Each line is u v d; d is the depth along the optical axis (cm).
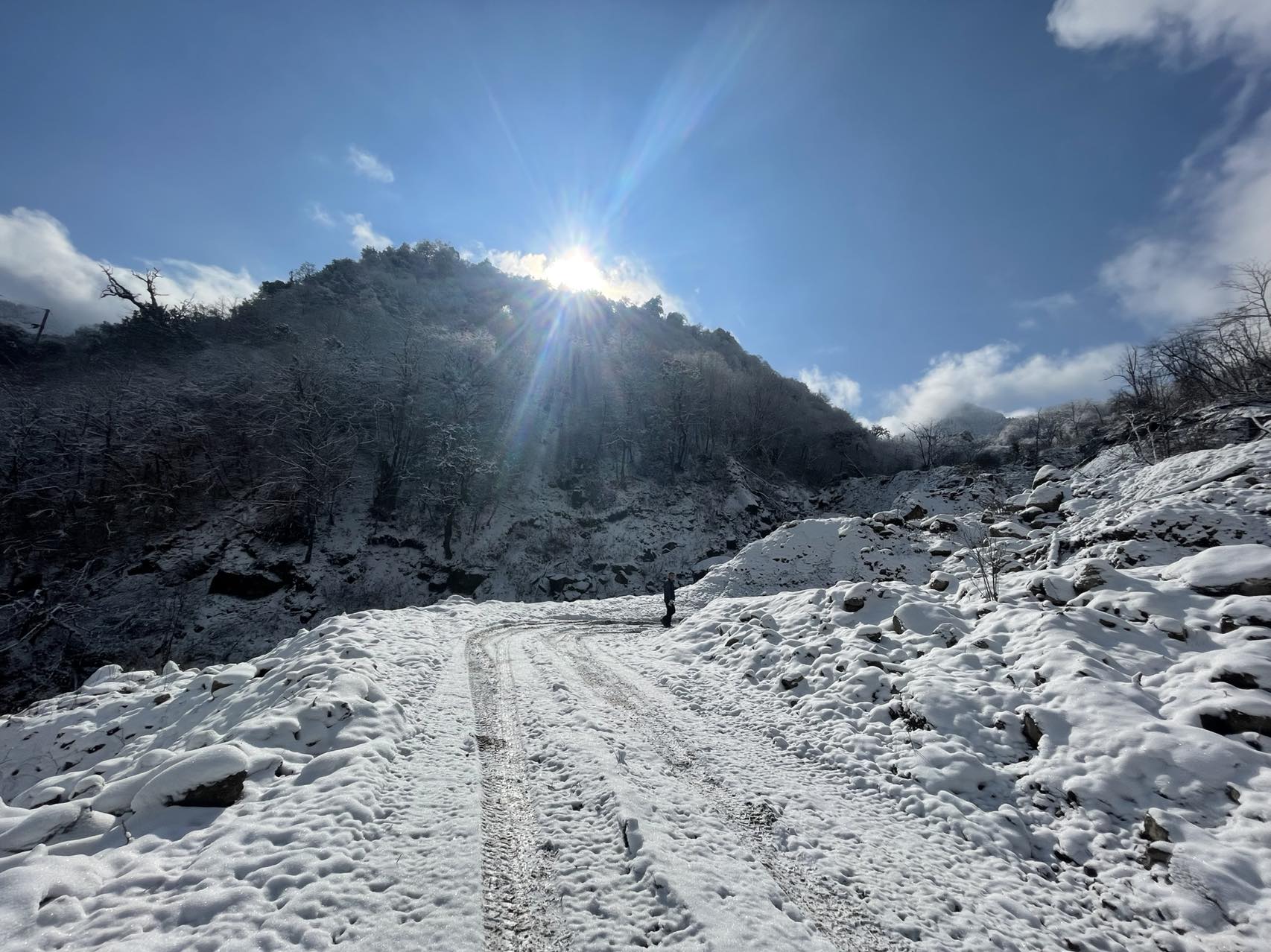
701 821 519
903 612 988
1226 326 2394
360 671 807
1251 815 462
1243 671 591
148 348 5194
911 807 577
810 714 800
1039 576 936
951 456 7438
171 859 409
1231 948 377
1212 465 1438
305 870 396
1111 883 452
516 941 358
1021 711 658
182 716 945
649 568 4438
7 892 344
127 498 3450
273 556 3459
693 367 6406
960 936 398
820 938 378
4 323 5559
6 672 2528
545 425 5525
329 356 4484
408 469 4266
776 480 6275
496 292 9806
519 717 779
